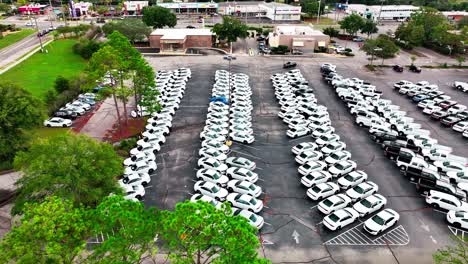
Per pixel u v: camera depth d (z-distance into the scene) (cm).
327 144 4400
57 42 9556
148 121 4972
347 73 7550
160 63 7944
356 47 9875
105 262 1778
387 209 3250
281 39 9038
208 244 1852
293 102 5634
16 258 1762
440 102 5869
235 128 4756
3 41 9619
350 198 3422
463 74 7619
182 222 1805
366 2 16638
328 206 3247
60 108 5425
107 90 4491
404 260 2803
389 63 8381
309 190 3503
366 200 3344
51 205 1847
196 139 4650
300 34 9250
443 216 3309
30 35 10431
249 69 7688
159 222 1911
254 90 6481
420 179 3638
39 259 1692
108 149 2764
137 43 9519
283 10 13025
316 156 4103
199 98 6044
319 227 3144
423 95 6081
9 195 3425
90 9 14175
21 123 3619
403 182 3825
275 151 4406
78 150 2602
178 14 14100
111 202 1956
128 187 3422
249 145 4547
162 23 10306
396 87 6619
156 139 4447
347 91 6162
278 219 3225
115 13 14038
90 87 4397
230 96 6012
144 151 4153
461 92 6588
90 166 2539
